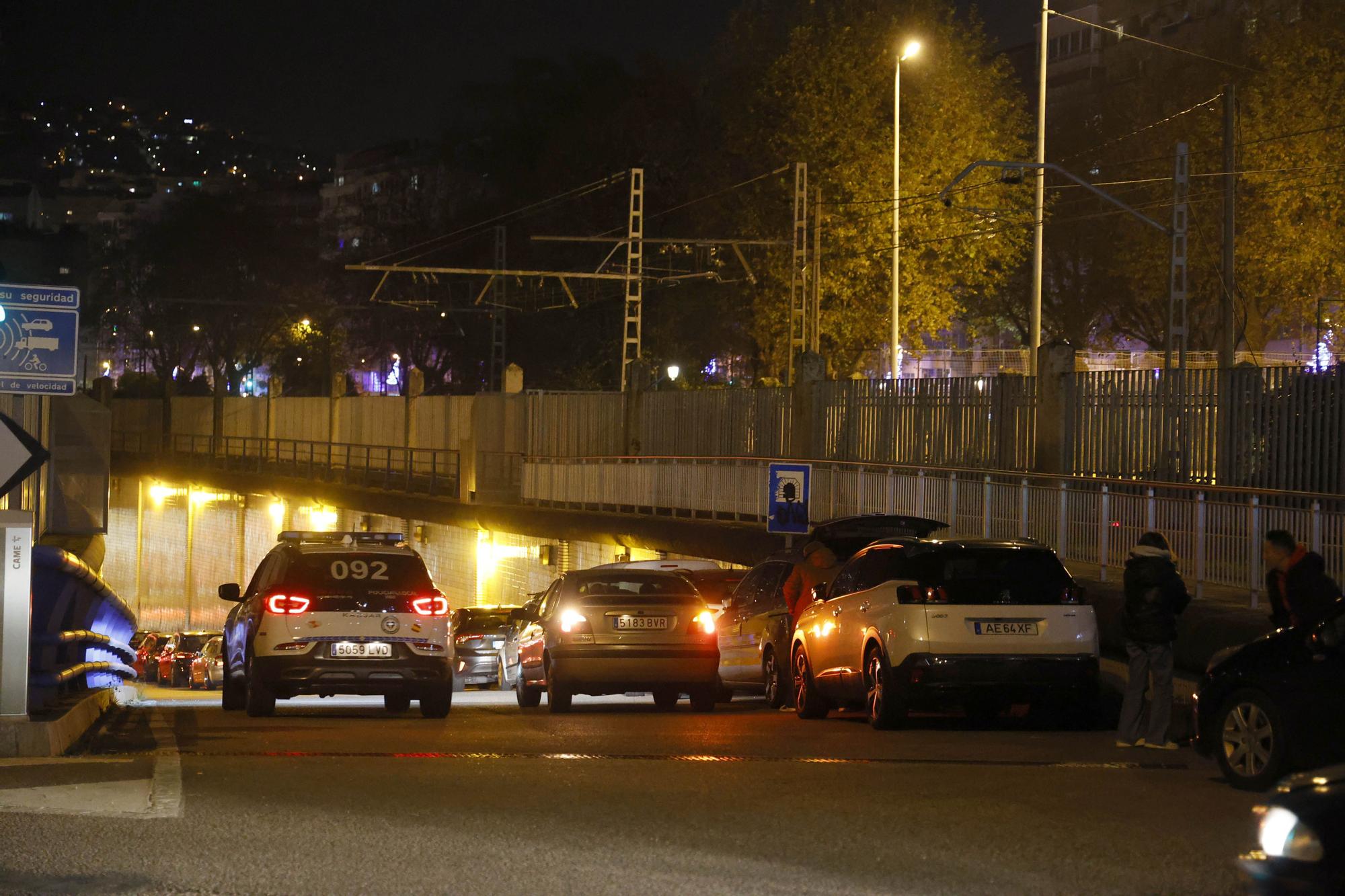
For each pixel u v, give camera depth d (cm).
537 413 9188
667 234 13662
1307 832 1035
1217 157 10862
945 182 9881
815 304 8944
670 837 1557
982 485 4362
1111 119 13738
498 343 12256
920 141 9881
